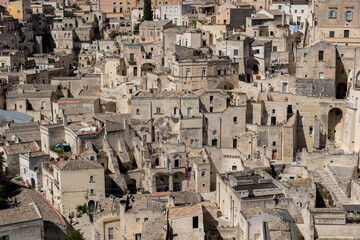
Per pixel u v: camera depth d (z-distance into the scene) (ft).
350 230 321.73
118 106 591.37
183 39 631.97
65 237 340.80
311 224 320.50
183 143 484.74
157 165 484.33
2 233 315.37
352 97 491.72
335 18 556.51
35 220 323.57
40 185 457.27
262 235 310.04
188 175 468.75
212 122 505.25
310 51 524.11
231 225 359.66
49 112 590.96
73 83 650.02
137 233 349.00
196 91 531.09
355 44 553.64
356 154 454.40
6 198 386.32
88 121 499.10
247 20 636.89
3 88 635.66
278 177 448.24
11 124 523.29
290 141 494.18
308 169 448.24
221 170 492.95
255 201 342.03
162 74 561.84
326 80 526.57
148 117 507.30
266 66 587.27
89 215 404.98
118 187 442.50
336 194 404.36
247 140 497.05
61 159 434.30
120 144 479.00
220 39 589.73
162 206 357.00
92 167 414.62
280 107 516.32
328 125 516.73
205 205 372.79
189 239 328.90
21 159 469.16
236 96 517.55
